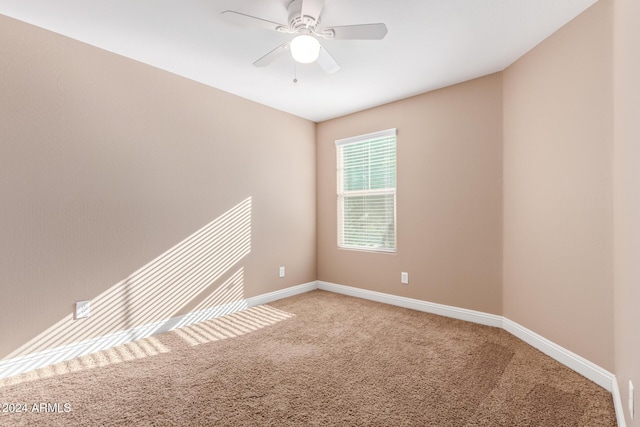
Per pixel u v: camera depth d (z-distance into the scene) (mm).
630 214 1327
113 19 1978
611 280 1784
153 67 2625
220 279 3137
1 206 1911
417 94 3268
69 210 2178
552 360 2158
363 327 2816
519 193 2516
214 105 3088
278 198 3756
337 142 4004
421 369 2047
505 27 2100
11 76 1940
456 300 3027
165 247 2709
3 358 1936
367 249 3752
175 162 2775
